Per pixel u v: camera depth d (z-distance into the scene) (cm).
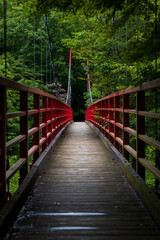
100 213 236
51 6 233
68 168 407
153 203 224
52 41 2520
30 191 296
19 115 274
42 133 504
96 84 957
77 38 970
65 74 2917
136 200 271
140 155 313
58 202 264
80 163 442
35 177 333
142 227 208
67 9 239
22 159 302
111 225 212
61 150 572
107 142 594
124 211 241
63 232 200
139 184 277
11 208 212
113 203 262
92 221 219
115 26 260
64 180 343
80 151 558
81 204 259
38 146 404
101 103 801
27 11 239
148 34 251
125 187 314
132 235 195
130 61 246
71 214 234
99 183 330
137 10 252
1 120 214
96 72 896
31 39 2181
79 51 1012
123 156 420
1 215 198
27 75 1789
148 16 255
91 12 248
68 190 303
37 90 381
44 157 426
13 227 208
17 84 253
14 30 1847
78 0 229
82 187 314
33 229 205
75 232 200
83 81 3425
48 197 278
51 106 611
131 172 326
